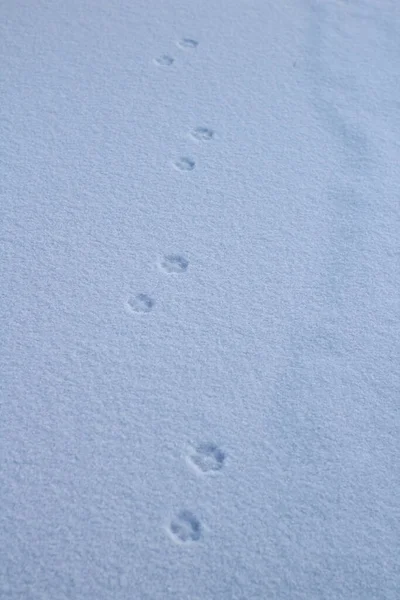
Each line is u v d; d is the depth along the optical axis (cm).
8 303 110
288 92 160
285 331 111
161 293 115
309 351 108
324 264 122
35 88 152
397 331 112
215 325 110
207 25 180
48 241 121
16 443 93
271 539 87
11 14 174
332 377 105
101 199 130
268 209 131
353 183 138
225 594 81
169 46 170
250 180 137
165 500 89
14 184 130
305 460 95
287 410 100
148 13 182
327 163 142
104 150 140
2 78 154
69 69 159
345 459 95
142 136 144
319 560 85
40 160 136
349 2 195
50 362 103
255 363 106
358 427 99
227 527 87
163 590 81
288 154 143
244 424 98
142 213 128
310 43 176
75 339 106
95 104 151
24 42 165
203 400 100
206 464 93
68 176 133
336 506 90
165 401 100
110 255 120
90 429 96
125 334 108
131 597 80
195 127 148
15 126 143
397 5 195
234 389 102
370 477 94
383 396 103
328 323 112
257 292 116
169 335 108
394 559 86
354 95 160
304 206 132
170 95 155
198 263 120
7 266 116
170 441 95
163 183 134
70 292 113
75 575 82
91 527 86
